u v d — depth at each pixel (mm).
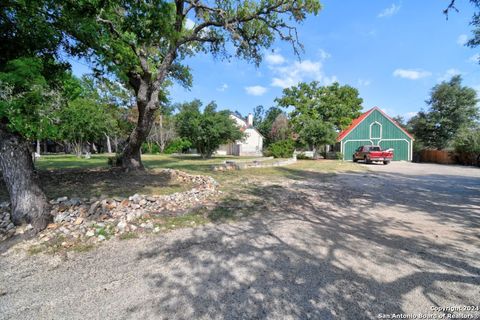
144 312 2020
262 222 4512
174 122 34375
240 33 9664
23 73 3111
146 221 4316
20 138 3691
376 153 19234
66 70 5031
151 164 15602
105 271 2705
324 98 27812
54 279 2537
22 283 2459
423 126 31766
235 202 5934
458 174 12430
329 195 7012
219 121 22781
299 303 2152
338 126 27953
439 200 6426
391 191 7680
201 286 2412
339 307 2100
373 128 25469
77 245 3342
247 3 8594
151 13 5195
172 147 34000
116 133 27234
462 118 29125
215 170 12328
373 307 2104
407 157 25156
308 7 8398
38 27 3965
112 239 3570
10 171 3584
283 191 7449
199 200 5969
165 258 3023
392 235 3883
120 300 2186
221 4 8562
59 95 3873
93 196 5676
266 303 2148
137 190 6527
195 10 8930
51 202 4434
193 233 3895
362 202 6180
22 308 2080
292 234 3902
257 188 7824
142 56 8359
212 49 10383
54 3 4047
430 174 12414
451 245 3480
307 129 24047
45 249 3197
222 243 3514
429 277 2602
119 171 10062
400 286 2428
